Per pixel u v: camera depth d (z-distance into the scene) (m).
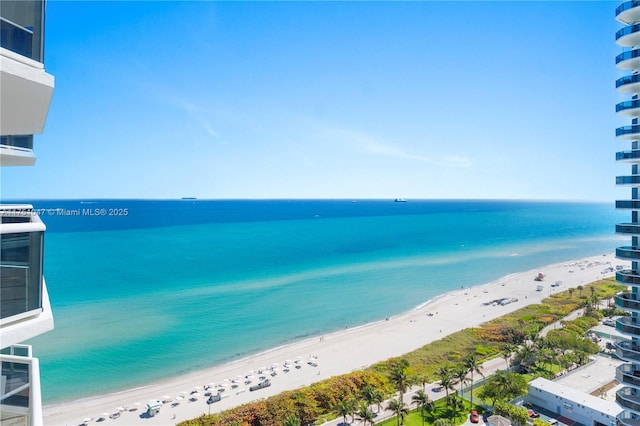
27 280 10.75
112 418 58.31
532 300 126.69
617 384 64.25
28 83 10.40
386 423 55.31
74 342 84.81
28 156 19.20
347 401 55.59
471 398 60.22
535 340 78.75
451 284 150.50
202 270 156.75
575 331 90.25
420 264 186.88
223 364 78.25
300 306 117.00
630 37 41.78
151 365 76.56
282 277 150.75
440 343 87.31
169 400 63.66
